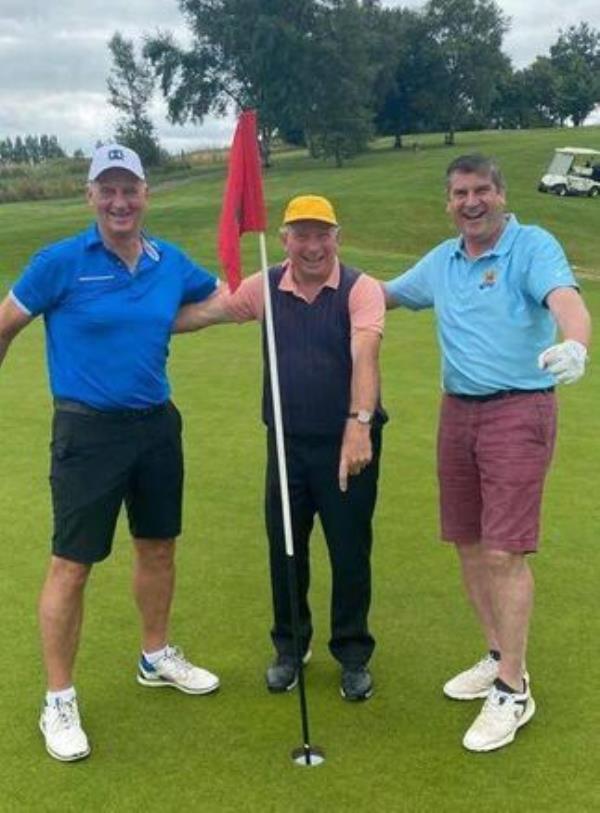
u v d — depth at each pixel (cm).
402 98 6562
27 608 453
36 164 6838
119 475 347
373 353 348
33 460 688
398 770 327
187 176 5975
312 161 5897
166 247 358
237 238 363
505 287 334
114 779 325
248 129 359
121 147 333
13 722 360
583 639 418
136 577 375
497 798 310
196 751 341
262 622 441
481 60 6475
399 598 464
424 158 5228
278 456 351
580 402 847
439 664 402
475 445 350
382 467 664
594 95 8262
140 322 341
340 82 5525
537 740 343
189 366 1016
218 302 370
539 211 3294
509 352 336
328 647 414
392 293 377
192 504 596
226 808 308
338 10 5606
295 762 333
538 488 340
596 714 359
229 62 5941
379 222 2969
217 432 755
